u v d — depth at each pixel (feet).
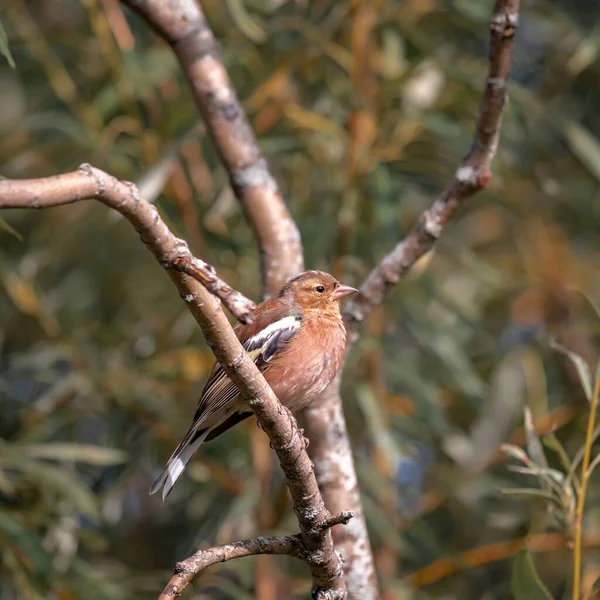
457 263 46.85
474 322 45.19
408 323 42.75
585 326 45.06
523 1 44.98
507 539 42.55
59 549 36.09
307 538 23.00
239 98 43.29
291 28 43.78
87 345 42.47
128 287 46.98
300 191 42.91
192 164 43.73
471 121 42.60
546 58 49.49
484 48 49.55
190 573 21.72
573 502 26.02
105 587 36.01
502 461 42.19
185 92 43.60
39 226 46.29
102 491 42.32
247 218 32.30
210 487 42.55
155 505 47.73
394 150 39.91
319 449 29.81
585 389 27.02
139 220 18.85
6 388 40.24
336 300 32.17
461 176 28.91
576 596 25.49
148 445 42.68
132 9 31.55
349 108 39.65
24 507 36.40
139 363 42.70
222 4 44.06
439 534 44.19
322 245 39.27
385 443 36.96
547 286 46.93
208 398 29.45
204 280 19.08
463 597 42.27
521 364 44.47
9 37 43.73
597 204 48.01
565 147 48.91
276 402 21.83
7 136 47.03
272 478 42.55
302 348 30.58
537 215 48.44
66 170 44.37
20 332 46.01
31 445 36.65
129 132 41.42
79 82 45.96
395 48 41.60
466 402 44.68
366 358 40.47
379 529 37.19
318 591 24.07
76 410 41.78
